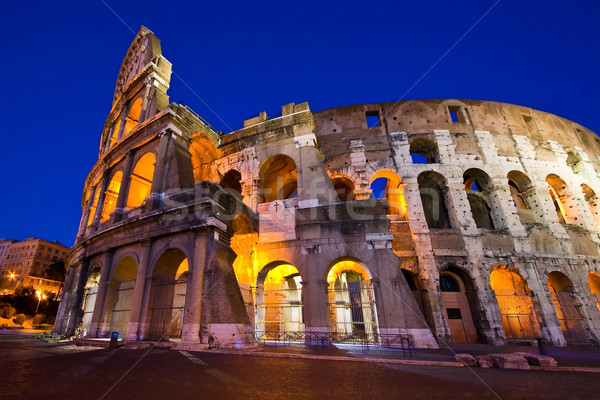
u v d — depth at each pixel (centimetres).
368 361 1223
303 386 779
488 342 2209
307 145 2573
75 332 2291
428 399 657
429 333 1803
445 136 2964
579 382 840
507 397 675
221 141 2933
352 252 2103
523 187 2986
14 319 4959
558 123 3334
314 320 1959
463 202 2680
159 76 2919
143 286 1870
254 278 2233
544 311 2338
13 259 10100
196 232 1795
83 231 2998
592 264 2638
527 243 2552
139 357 1265
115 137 3328
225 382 813
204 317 1609
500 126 3100
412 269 2420
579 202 2911
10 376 832
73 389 709
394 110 3123
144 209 2122
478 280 2398
